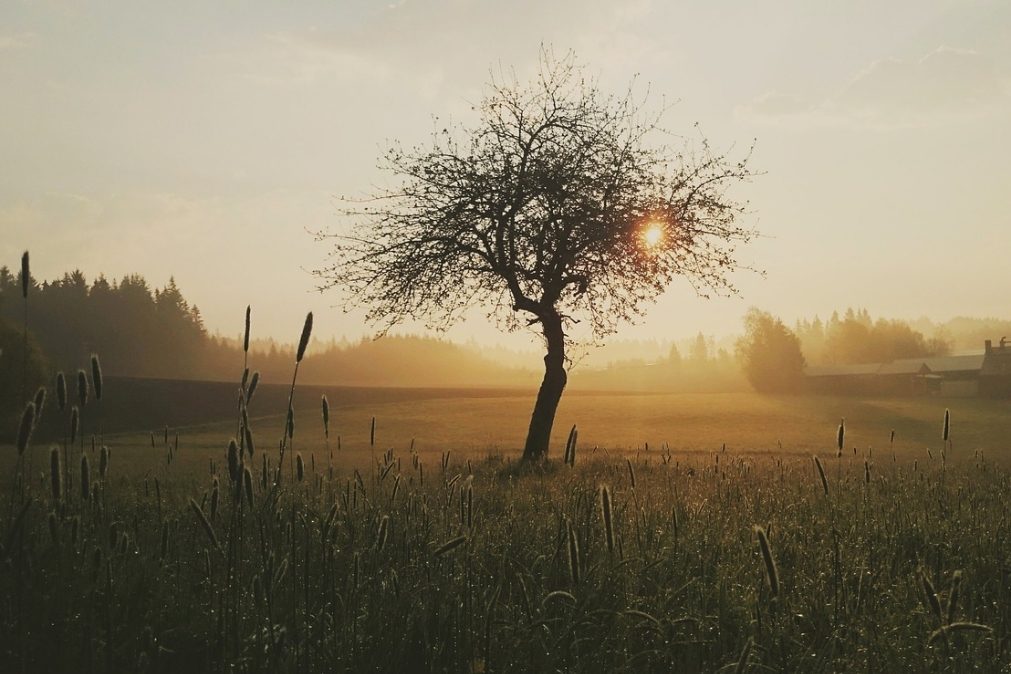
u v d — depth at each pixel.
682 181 25.92
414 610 3.88
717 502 8.88
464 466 12.86
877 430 62.69
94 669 3.33
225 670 3.42
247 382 3.86
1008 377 120.25
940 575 5.18
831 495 9.57
